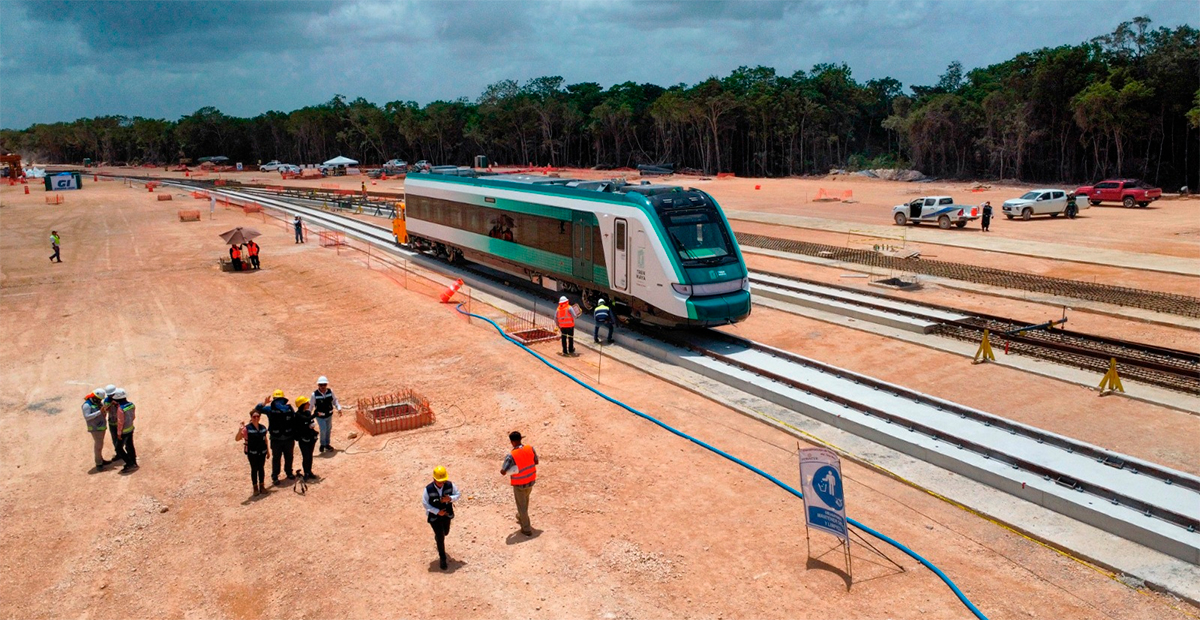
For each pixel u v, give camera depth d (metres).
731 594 10.21
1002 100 88.31
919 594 10.09
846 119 120.62
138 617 10.16
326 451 15.41
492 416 16.97
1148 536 10.98
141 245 46.09
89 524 12.83
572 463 14.44
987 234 41.22
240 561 11.44
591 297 24.72
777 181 93.19
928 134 95.56
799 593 10.17
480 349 21.97
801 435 15.33
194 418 17.73
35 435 17.08
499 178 30.47
